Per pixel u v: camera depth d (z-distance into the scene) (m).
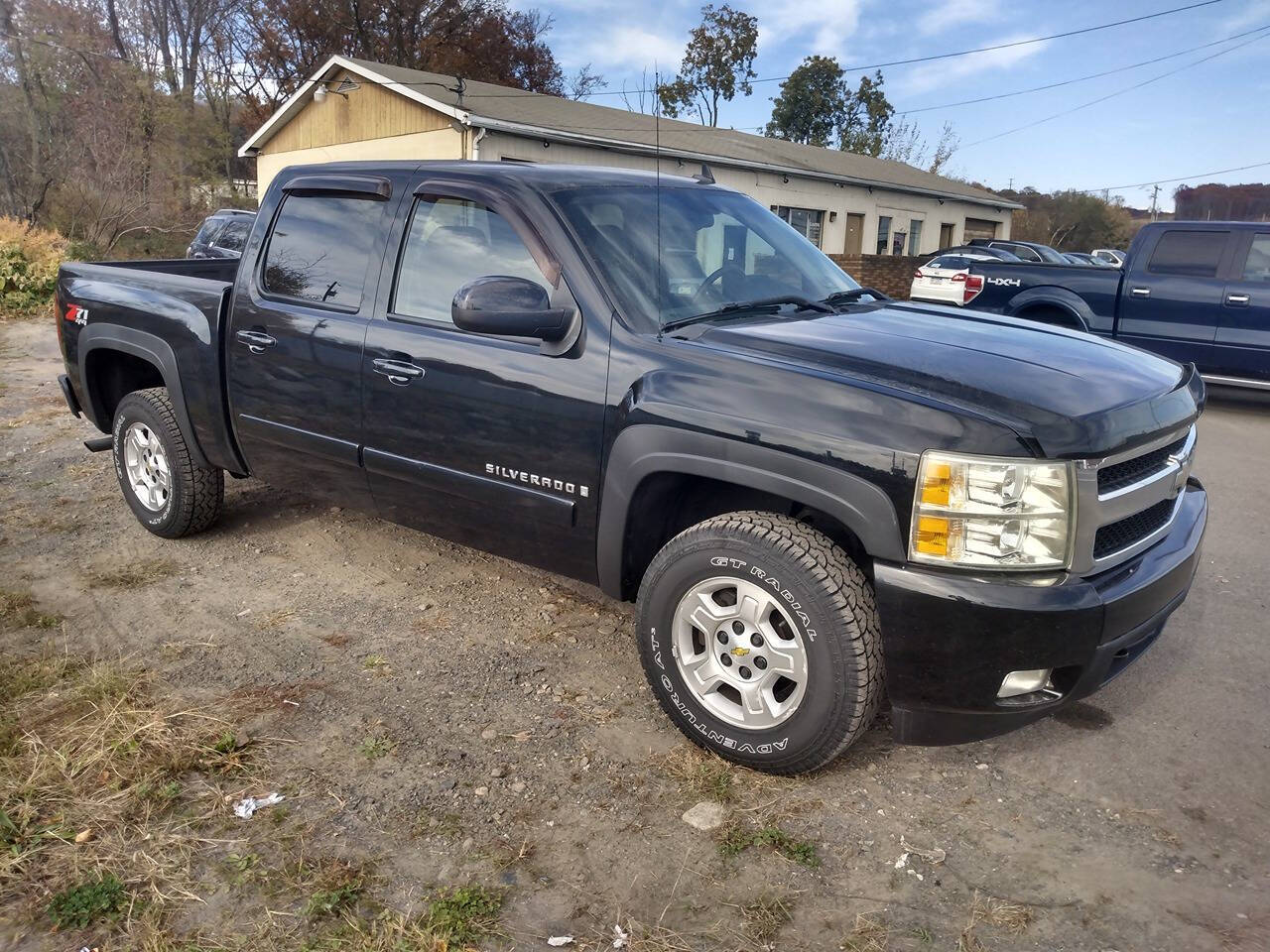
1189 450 3.28
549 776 3.04
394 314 3.81
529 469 3.42
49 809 2.80
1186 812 2.90
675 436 3.00
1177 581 2.99
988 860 2.69
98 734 3.16
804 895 2.54
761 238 4.09
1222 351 8.76
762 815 2.86
